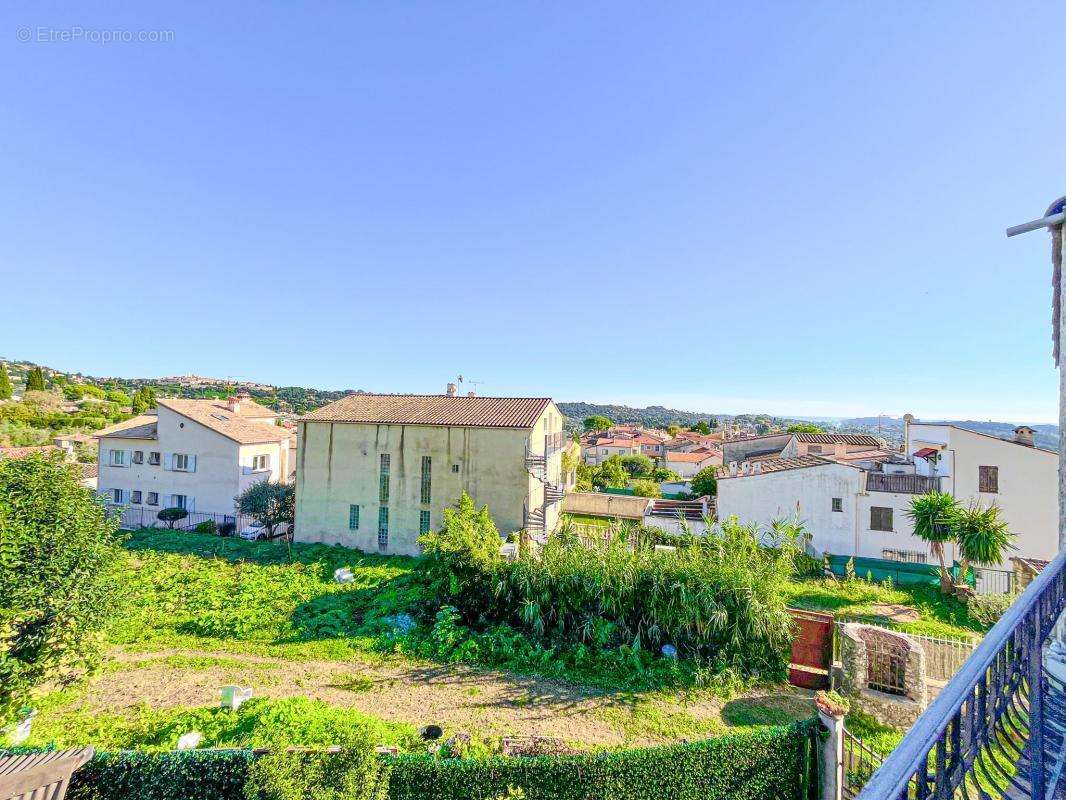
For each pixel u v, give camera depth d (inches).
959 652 506.9
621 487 1899.6
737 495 1000.9
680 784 336.5
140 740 398.0
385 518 995.9
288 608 669.3
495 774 335.3
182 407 1252.5
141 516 1222.3
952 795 98.7
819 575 848.9
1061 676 154.7
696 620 532.7
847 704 456.4
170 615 650.8
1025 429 941.2
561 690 486.9
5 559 401.4
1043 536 877.8
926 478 948.6
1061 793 110.9
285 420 1870.1
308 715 404.8
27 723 407.5
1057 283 220.8
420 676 512.1
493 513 941.2
